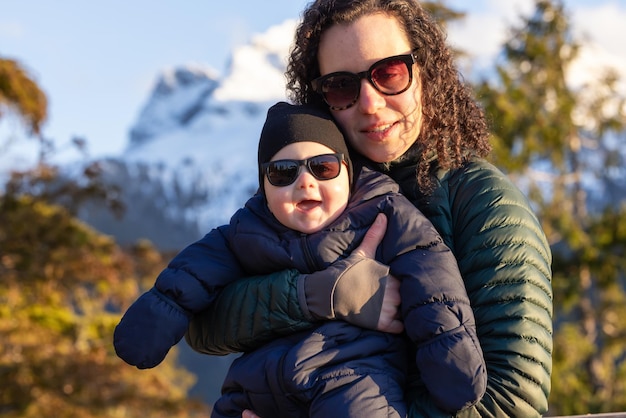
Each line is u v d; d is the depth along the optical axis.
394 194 2.19
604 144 17.91
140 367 2.16
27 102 11.64
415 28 2.24
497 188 2.14
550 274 2.13
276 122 2.19
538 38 17.25
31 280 11.98
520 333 2.01
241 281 2.18
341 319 2.07
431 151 2.24
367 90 2.19
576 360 15.70
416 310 2.01
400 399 2.03
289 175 2.14
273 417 2.10
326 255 2.12
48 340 12.09
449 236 2.16
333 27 2.24
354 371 2.02
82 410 11.54
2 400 11.30
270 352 2.10
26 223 11.69
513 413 1.98
